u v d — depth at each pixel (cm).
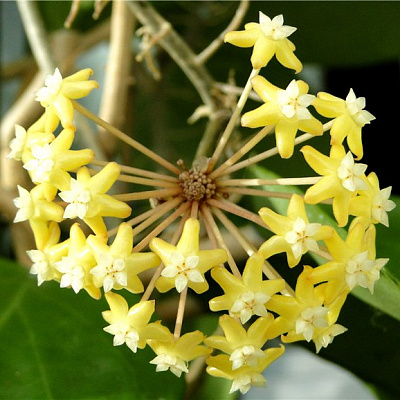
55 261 19
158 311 28
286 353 36
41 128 19
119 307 18
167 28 25
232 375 19
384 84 30
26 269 24
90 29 31
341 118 18
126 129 30
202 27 31
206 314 28
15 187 28
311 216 21
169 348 18
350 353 25
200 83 26
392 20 29
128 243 18
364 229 19
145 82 32
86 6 31
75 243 18
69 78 19
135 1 25
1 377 21
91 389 21
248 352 18
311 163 18
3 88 37
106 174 18
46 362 22
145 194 19
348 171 18
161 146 32
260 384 19
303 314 18
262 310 18
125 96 27
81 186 18
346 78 31
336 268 18
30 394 21
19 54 37
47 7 31
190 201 19
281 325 18
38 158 18
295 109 18
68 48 31
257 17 30
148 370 22
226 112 26
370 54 30
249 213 19
